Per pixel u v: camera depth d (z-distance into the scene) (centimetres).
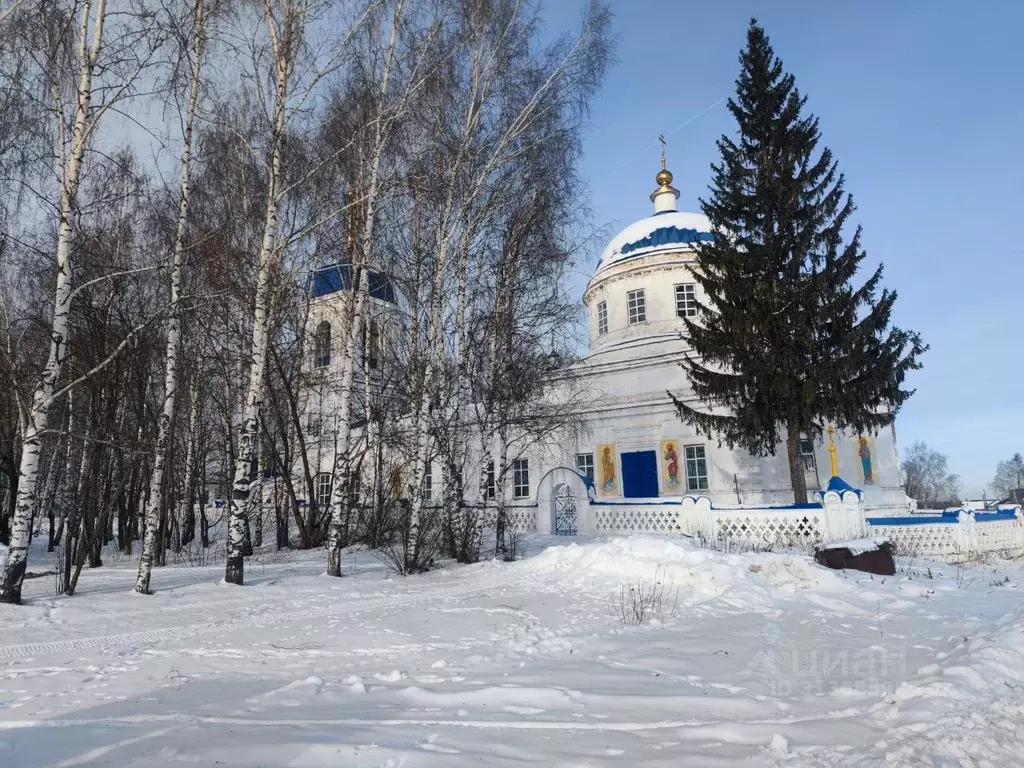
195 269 1512
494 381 1667
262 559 1778
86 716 455
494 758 382
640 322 3048
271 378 2064
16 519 994
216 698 504
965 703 472
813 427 2030
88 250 1323
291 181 1460
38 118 1069
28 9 1020
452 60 1500
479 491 1673
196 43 1161
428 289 1641
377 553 1778
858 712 484
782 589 1082
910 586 1099
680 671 612
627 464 2645
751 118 2266
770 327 1973
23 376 1501
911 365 1959
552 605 970
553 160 1644
